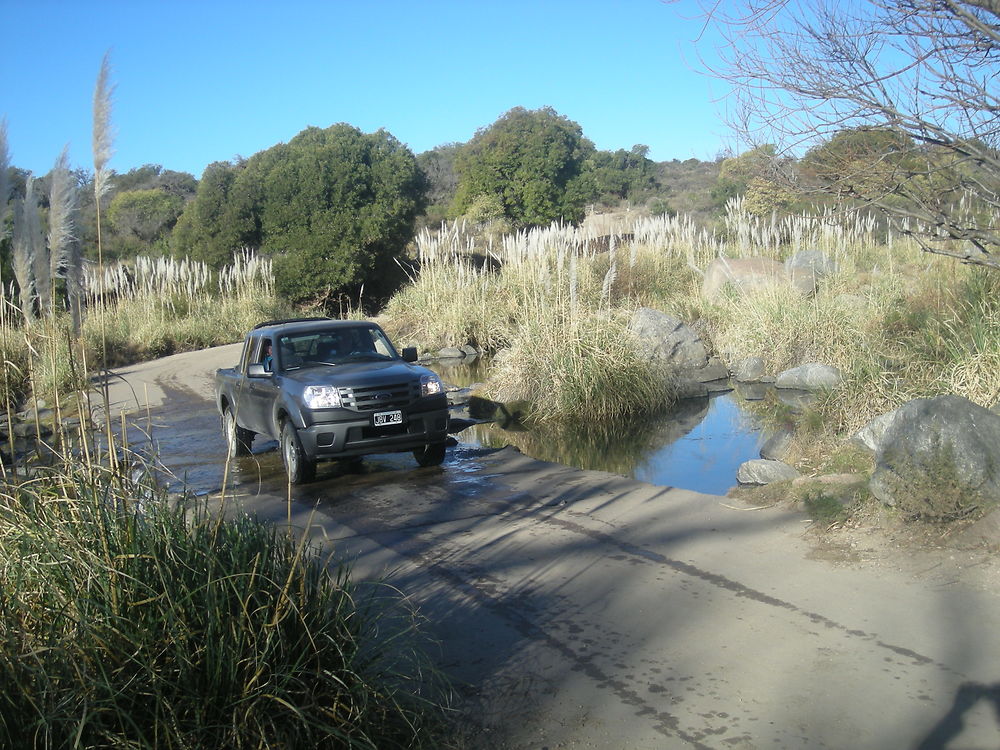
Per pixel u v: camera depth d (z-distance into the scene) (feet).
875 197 18.02
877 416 26.89
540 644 15.16
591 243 81.41
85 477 12.45
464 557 20.07
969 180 18.33
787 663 13.75
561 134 166.50
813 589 16.57
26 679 10.37
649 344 45.24
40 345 17.88
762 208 70.79
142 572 11.60
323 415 27.71
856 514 19.70
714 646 14.56
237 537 12.81
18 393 37.68
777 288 52.95
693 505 22.98
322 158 102.37
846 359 42.78
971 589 15.71
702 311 59.93
